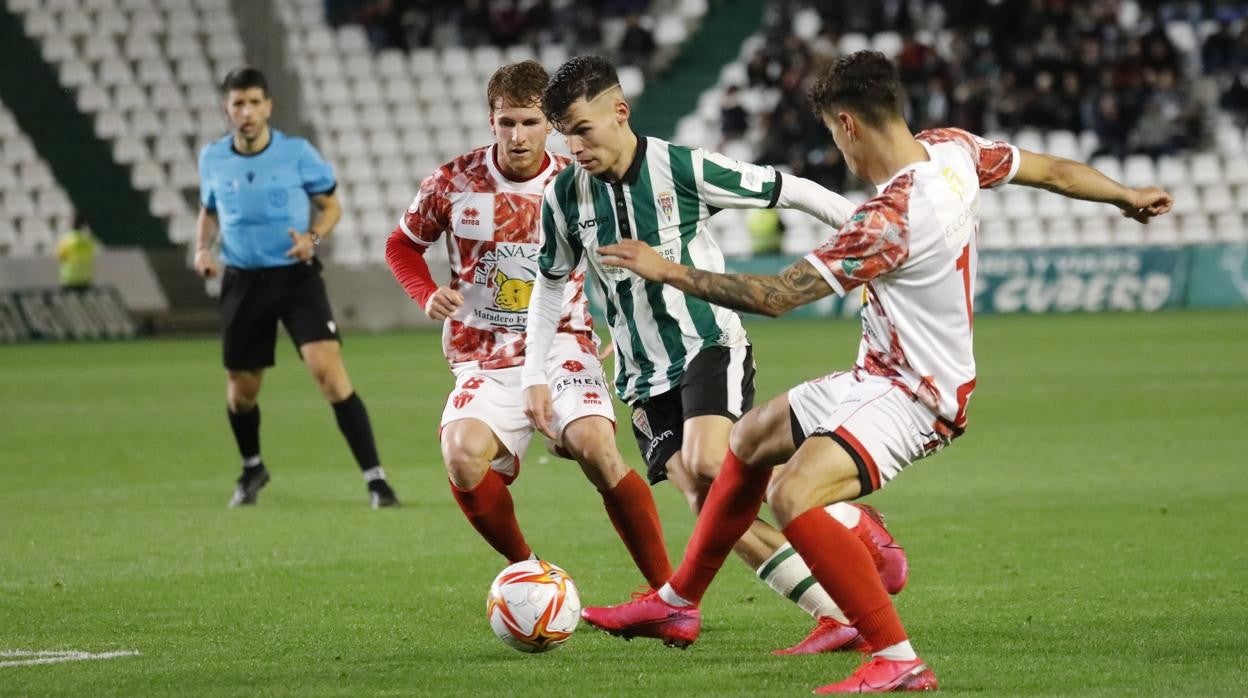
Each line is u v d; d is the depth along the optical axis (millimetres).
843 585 17297
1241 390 56156
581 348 22828
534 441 47781
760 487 19094
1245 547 27812
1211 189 114062
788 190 20938
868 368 17906
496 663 19453
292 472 40812
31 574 26594
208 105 114688
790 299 16953
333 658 19875
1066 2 117250
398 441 46938
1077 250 105438
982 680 17938
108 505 35125
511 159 22375
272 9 103188
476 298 23156
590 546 29125
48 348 89062
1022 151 18641
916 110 110812
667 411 22078
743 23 126312
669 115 119188
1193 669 18469
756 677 18438
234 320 34562
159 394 62031
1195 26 121938
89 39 115000
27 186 110125
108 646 20766
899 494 35156
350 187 115938
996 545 28453
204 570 26906
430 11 122625
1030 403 53562
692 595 19734
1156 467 38688
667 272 16953
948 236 17219
